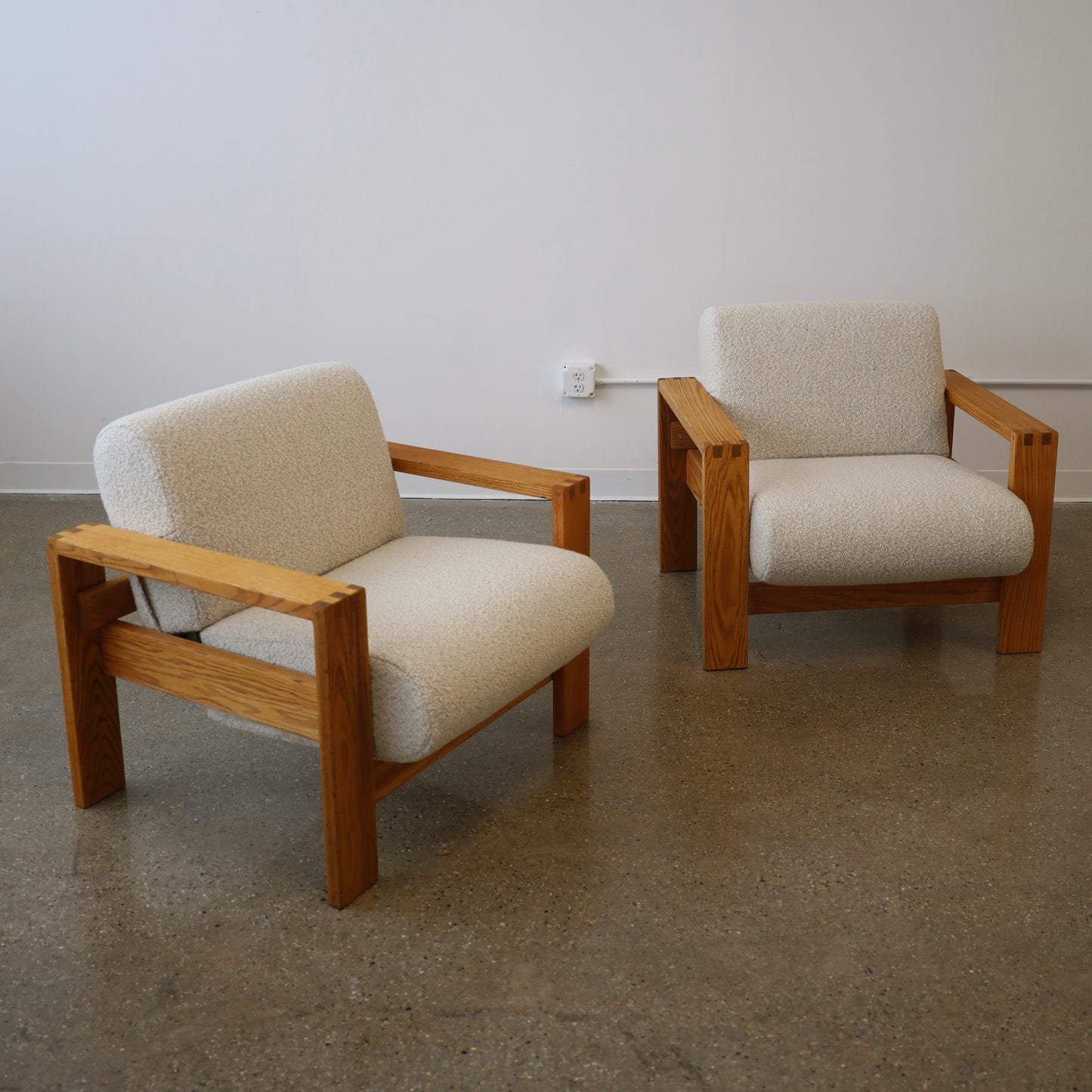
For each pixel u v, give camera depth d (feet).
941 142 11.48
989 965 5.66
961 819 6.86
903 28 11.16
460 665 6.02
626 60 11.30
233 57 11.39
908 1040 5.21
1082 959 5.70
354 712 5.85
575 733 7.88
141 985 5.55
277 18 11.27
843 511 8.20
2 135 11.66
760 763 7.48
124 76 11.48
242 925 5.98
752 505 8.42
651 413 12.49
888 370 9.74
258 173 11.74
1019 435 8.46
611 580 10.57
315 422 7.37
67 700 6.74
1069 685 8.50
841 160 11.57
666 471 10.43
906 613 9.84
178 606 6.49
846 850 6.57
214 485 6.61
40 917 6.03
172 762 7.53
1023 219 11.70
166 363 12.40
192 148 11.68
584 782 7.28
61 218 11.92
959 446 12.50
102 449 6.48
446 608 6.43
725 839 6.69
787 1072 5.04
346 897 6.11
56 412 12.60
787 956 5.74
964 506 8.29
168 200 11.85
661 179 11.66
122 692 8.45
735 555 8.49
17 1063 5.10
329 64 11.40
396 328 12.23
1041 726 7.92
